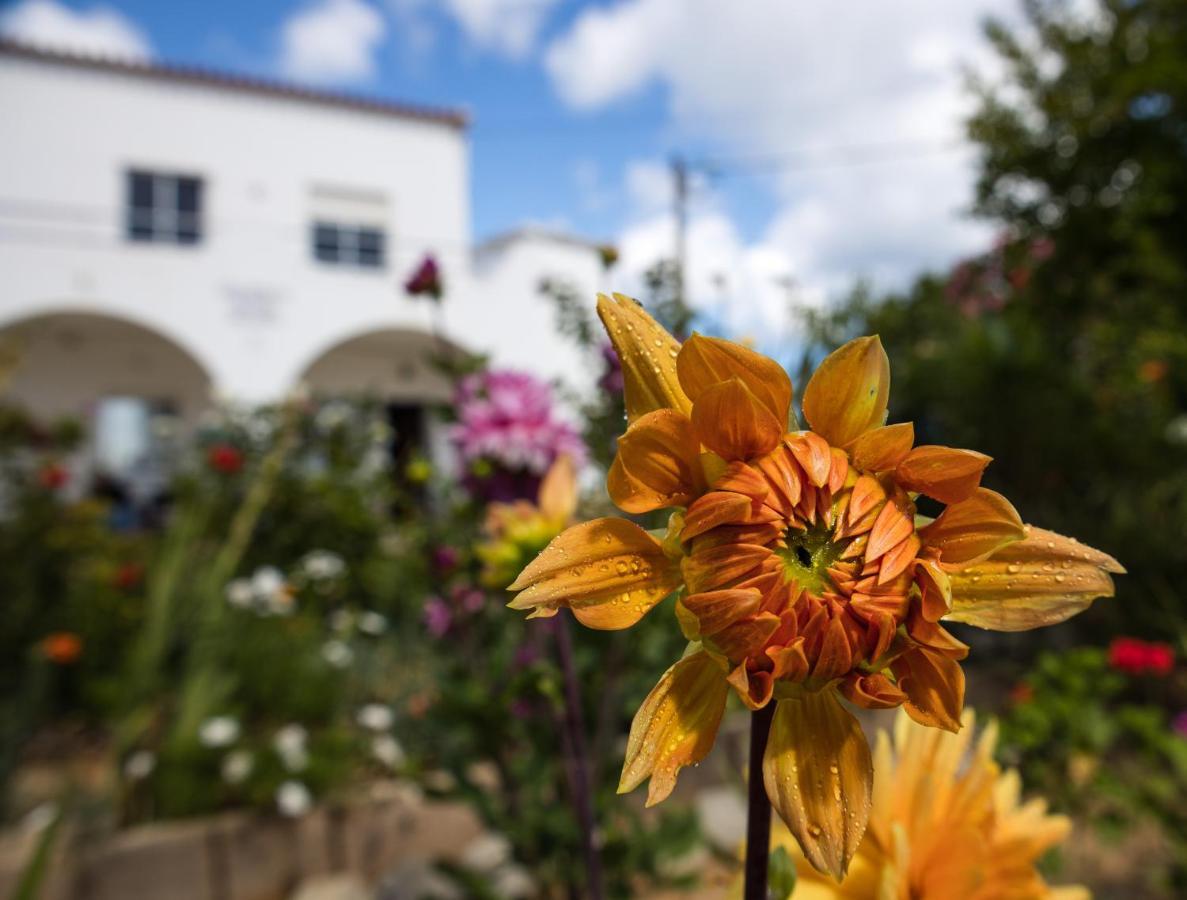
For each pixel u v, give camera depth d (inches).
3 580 219.0
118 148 516.7
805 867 26.9
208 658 188.5
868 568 21.5
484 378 94.7
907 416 281.6
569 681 57.1
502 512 64.2
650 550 22.6
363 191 590.2
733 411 22.4
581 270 647.8
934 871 25.9
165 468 376.5
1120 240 280.8
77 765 180.5
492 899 92.0
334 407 313.9
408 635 181.0
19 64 493.7
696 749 20.4
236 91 550.9
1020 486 248.1
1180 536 204.2
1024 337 248.8
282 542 261.4
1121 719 127.6
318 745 169.0
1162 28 286.5
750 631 20.2
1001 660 217.3
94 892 136.9
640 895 111.2
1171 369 249.4
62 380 564.4
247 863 147.4
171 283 525.7
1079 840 126.3
